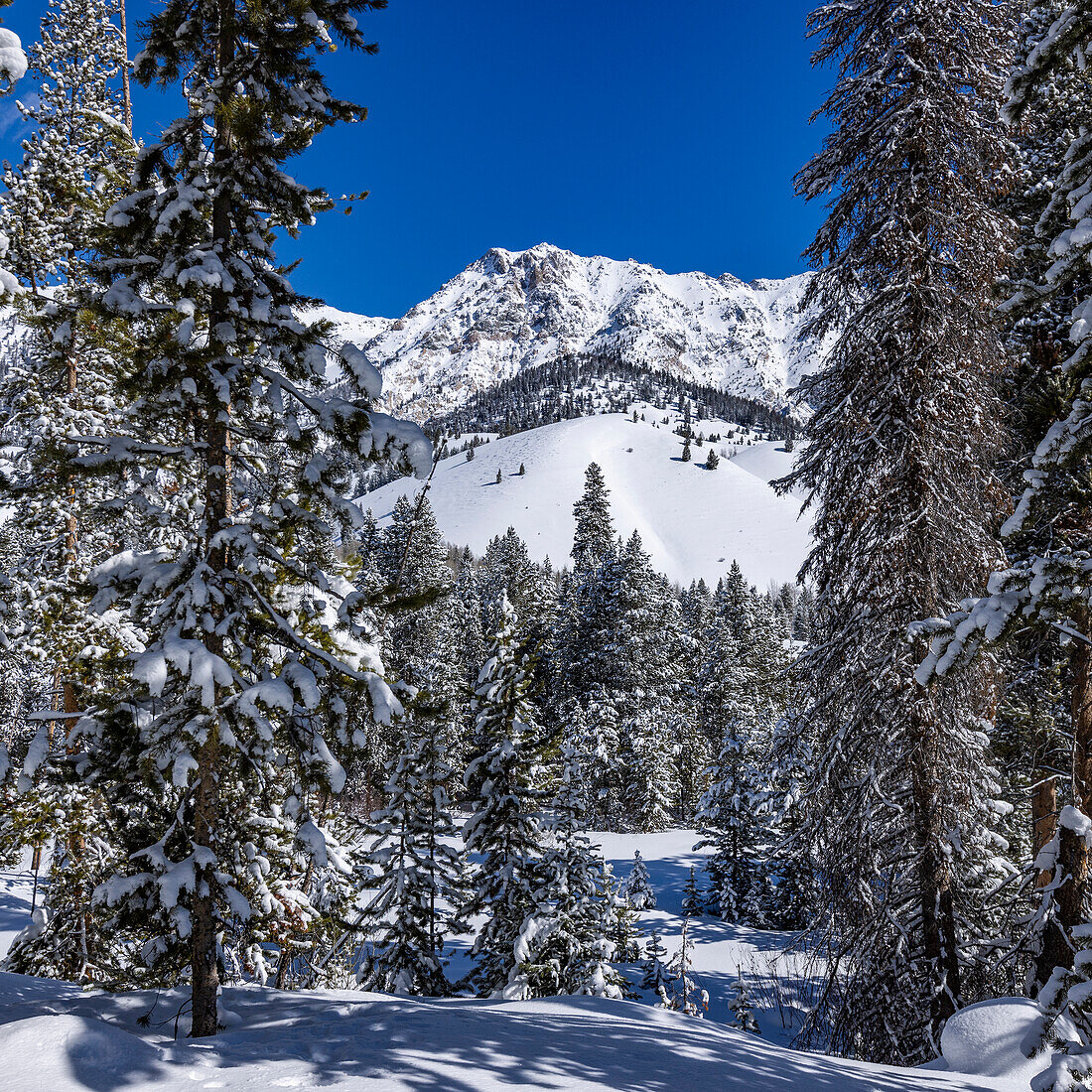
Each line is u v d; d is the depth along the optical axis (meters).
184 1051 5.11
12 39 4.39
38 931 11.92
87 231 6.36
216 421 6.39
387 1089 4.40
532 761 14.86
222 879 6.10
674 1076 5.05
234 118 6.00
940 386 9.80
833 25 10.97
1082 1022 4.90
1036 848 11.18
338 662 6.45
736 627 66.81
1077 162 5.71
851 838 9.82
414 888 14.41
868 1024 9.49
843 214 10.91
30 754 5.98
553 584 75.31
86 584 6.22
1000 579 5.90
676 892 31.61
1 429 11.63
